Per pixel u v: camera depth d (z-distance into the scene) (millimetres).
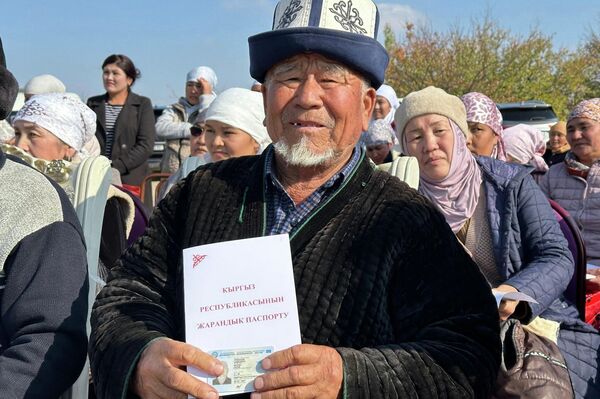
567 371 2602
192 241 1929
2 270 2109
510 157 5852
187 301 1646
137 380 1664
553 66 30422
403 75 29828
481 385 1689
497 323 1836
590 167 5242
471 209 3078
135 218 3199
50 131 3393
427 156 3102
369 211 1850
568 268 2922
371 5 1981
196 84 6941
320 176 1947
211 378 1565
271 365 1543
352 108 1909
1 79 2219
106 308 1897
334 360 1570
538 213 3027
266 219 1934
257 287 1624
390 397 1579
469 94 4355
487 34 29641
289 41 1855
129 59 6750
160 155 10641
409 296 1791
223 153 3629
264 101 2039
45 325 2070
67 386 2137
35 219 2146
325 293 1746
